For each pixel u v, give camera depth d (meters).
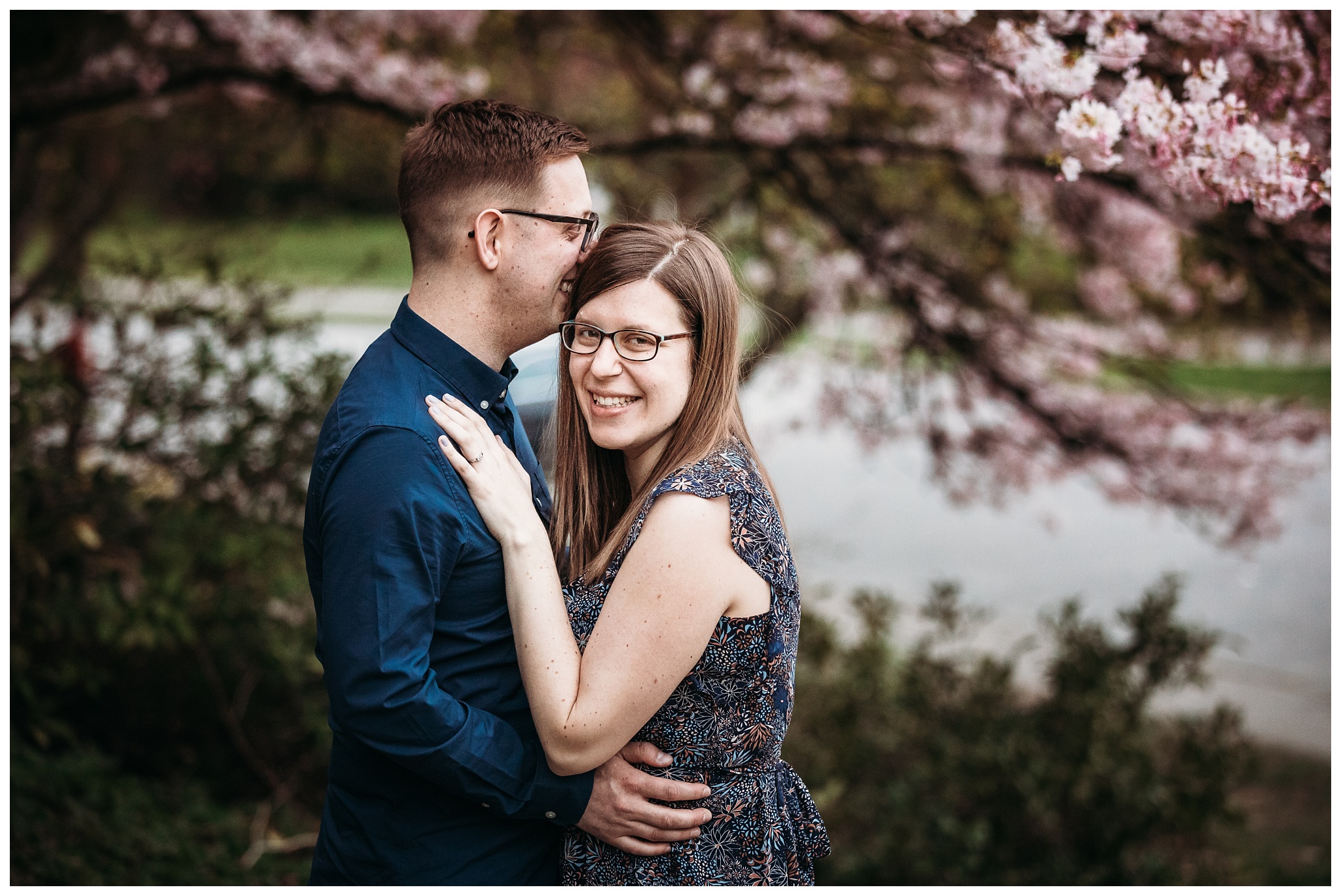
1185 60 2.30
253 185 6.99
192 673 3.57
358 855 1.74
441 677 1.67
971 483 5.58
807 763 4.29
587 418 1.73
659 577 1.59
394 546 1.58
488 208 1.70
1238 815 3.90
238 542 3.44
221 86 4.91
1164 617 4.17
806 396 9.87
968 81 3.53
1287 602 6.65
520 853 1.76
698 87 4.38
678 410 1.70
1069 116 2.20
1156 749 4.40
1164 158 2.20
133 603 3.22
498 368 1.81
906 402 5.41
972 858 3.77
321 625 1.74
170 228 7.53
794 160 4.76
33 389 3.30
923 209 5.30
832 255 5.31
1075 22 2.38
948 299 5.00
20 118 4.27
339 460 1.64
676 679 1.61
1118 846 3.80
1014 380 5.22
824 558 7.40
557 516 1.87
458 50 5.32
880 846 3.89
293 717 3.69
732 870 1.70
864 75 4.70
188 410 3.54
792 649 1.74
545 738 1.62
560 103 6.84
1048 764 3.95
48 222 6.00
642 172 5.80
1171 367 5.60
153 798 3.37
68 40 4.24
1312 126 2.37
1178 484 5.18
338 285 5.91
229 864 3.13
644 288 1.67
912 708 4.40
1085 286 5.67
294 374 3.62
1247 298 3.79
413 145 1.75
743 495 1.65
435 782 1.63
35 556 3.19
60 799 3.13
